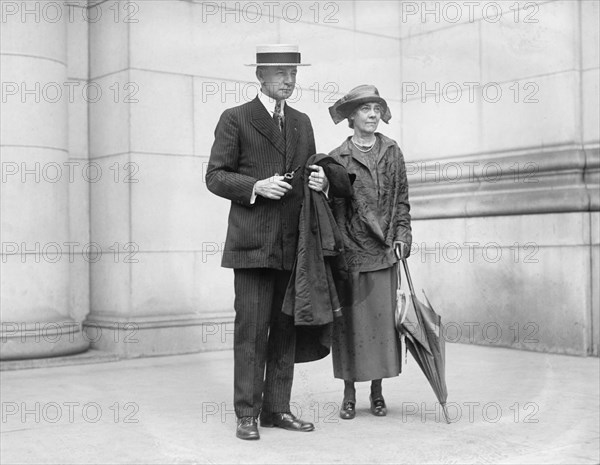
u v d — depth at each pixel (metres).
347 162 3.75
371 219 3.68
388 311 3.68
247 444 3.09
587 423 3.34
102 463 2.82
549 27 4.55
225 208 4.28
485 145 4.64
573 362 4.84
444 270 4.85
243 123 3.42
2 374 4.68
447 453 2.94
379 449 2.98
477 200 4.74
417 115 4.52
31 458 2.89
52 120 5.32
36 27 5.32
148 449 2.93
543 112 4.75
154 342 4.54
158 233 4.38
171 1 3.74
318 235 3.39
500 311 4.84
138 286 4.44
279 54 3.40
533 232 4.86
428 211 4.86
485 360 4.50
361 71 4.27
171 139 4.11
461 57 4.29
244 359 3.32
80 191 5.03
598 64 5.03
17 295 5.19
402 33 4.26
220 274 4.42
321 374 4.66
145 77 4.02
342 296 3.69
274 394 3.45
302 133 3.53
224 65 3.78
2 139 5.27
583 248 5.07
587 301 5.07
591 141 5.07
